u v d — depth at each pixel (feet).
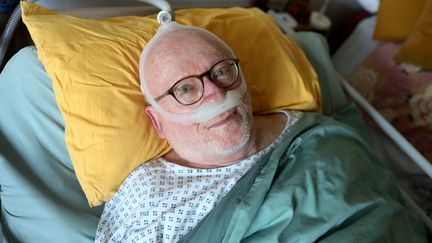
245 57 3.55
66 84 2.75
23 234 2.97
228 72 2.67
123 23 3.28
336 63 6.24
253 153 3.07
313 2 6.46
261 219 2.58
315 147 3.01
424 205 4.08
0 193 3.20
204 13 3.74
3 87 3.15
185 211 2.75
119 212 3.01
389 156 4.55
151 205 2.81
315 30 5.49
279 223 2.56
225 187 2.86
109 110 2.82
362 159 3.13
